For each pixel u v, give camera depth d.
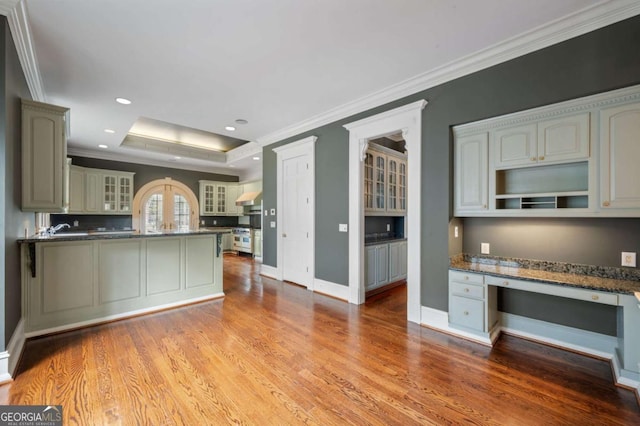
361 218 3.97
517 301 2.92
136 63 2.88
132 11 2.13
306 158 4.74
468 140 2.94
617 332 2.35
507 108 2.64
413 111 3.29
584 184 2.53
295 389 2.03
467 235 3.26
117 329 3.04
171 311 3.60
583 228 2.56
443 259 3.05
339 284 4.18
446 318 3.01
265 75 3.13
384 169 4.97
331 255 4.30
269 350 2.59
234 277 5.54
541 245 2.78
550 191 2.70
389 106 3.56
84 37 2.45
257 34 2.43
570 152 2.36
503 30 2.39
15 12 2.07
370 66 2.95
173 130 6.22
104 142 5.90
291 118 4.49
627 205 2.12
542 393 1.98
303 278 4.81
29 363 2.33
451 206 3.04
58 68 2.96
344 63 2.89
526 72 2.54
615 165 2.17
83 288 3.12
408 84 3.28
